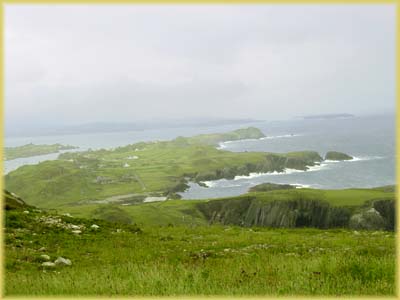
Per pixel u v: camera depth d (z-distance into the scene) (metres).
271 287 11.34
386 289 10.88
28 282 13.18
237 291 10.88
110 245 23.45
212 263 18.09
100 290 11.51
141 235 28.17
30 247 20.94
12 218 26.00
